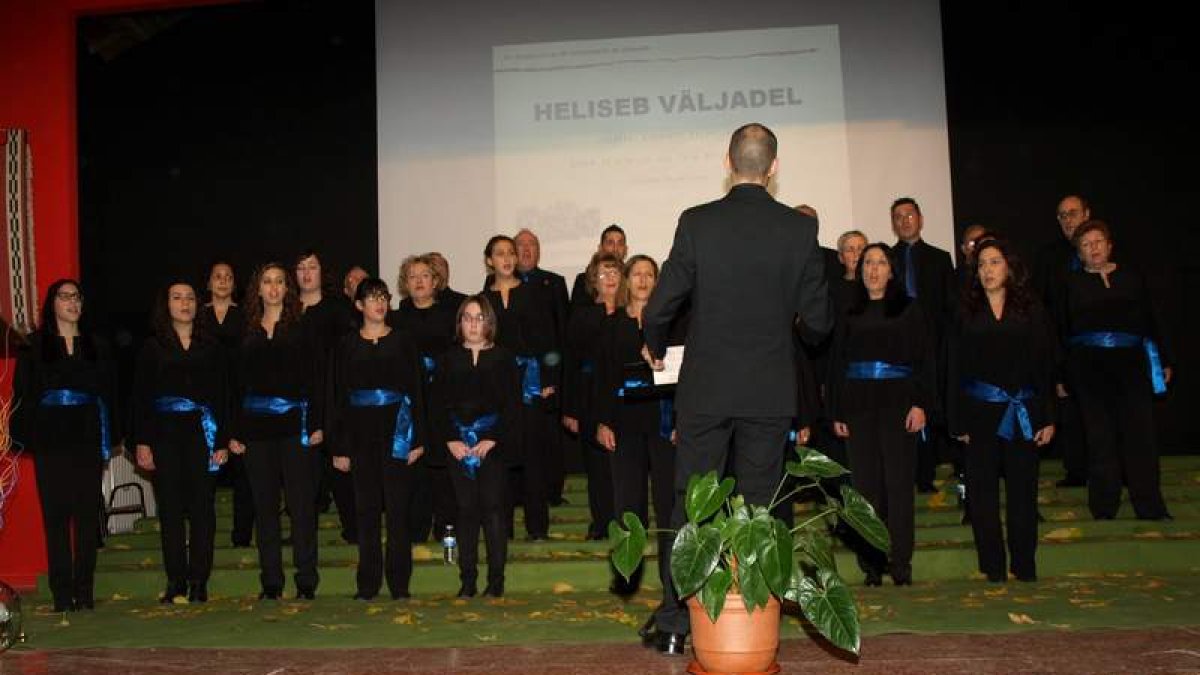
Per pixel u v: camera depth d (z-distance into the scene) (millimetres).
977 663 4117
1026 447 5973
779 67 9047
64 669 4516
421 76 9320
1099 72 8906
